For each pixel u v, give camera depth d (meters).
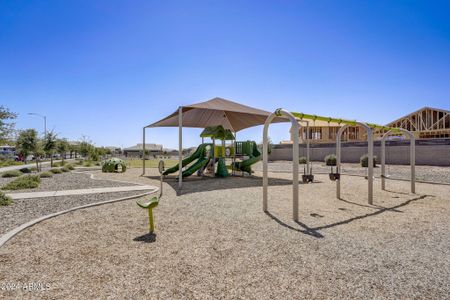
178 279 2.65
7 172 13.60
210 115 14.74
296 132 4.83
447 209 5.73
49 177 12.80
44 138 21.97
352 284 2.54
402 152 19.31
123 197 7.02
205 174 13.96
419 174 12.91
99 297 2.33
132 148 83.50
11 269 2.87
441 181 10.33
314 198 7.02
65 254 3.27
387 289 2.45
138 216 5.08
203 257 3.18
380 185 9.52
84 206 5.80
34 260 3.09
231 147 13.44
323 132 32.44
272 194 7.59
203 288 2.48
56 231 4.16
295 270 2.83
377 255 3.22
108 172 16.08
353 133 31.98
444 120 28.03
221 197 7.06
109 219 4.87
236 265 2.96
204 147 12.87
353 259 3.11
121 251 3.37
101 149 46.34
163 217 5.01
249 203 6.29
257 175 13.48
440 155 17.70
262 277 2.68
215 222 4.66
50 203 6.33
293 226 4.42
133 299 2.30
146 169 18.67
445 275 2.72
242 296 2.34
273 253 3.29
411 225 4.51
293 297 2.32
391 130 7.97
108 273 2.78
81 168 20.31
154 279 2.65
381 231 4.17
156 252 3.33
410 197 7.14
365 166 17.61
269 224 4.54
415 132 29.19
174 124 15.86
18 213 5.32
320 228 4.31
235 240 3.76
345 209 5.71
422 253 3.29
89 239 3.80
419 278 2.66
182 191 8.12
